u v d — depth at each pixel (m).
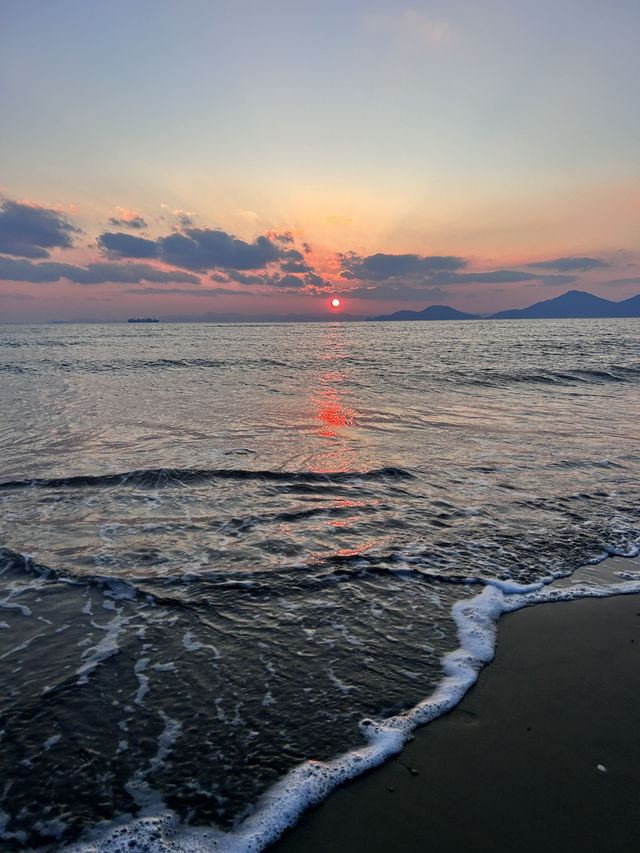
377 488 8.09
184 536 6.33
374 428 12.29
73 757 3.04
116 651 4.10
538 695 3.65
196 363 29.81
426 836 2.57
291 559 5.74
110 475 8.51
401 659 4.06
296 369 26.61
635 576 5.48
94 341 56.97
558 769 2.98
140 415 13.77
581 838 2.54
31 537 6.25
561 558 5.85
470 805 2.75
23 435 11.36
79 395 17.30
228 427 12.29
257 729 3.29
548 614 4.76
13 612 4.66
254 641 4.27
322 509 7.23
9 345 48.31
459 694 3.66
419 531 6.53
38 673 3.80
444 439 11.23
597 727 3.33
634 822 2.63
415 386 20.06
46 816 2.67
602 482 8.45
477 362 29.92
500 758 3.07
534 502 7.55
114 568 5.50
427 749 3.15
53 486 8.06
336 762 3.05
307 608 4.79
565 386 20.17
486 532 6.51
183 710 3.45
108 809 2.72
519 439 11.24
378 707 3.52
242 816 2.70
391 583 5.27
